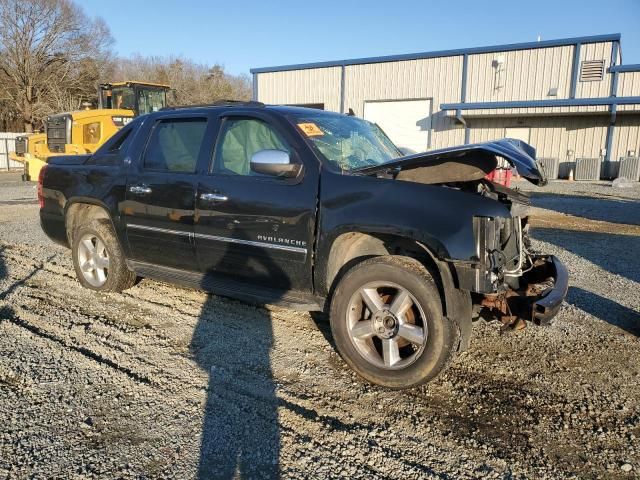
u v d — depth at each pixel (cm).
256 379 373
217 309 515
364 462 282
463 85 2650
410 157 374
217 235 436
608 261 747
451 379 379
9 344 425
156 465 277
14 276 623
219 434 305
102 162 537
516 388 366
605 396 356
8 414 322
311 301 400
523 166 337
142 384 361
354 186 372
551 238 930
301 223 388
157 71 6059
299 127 418
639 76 2261
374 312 363
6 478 263
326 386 365
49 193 583
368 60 2889
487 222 329
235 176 431
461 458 287
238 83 6744
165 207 470
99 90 1761
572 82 2400
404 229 344
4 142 3114
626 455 291
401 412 333
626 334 468
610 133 2381
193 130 475
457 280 339
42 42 4575
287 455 287
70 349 418
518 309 347
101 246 548
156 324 474
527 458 288
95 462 278
